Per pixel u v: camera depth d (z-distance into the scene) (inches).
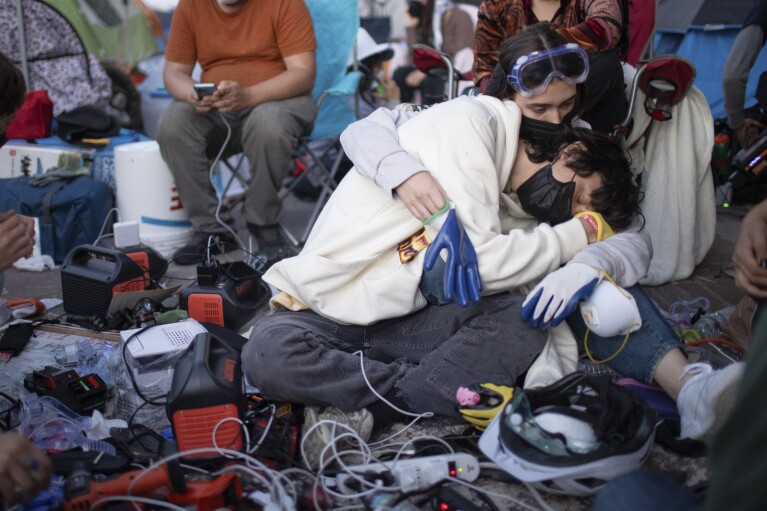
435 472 73.2
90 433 82.8
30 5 195.9
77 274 117.6
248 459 72.0
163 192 158.7
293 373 80.0
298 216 193.3
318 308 86.4
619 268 81.6
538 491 74.2
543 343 84.5
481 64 140.6
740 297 129.3
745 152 191.9
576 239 83.3
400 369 86.3
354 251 86.4
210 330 100.3
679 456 78.8
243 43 160.4
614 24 119.5
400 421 87.2
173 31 162.1
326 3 180.7
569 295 77.7
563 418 69.6
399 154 83.5
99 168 167.2
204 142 155.2
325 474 75.4
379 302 85.2
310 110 158.7
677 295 131.0
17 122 174.1
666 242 135.6
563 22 130.7
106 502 66.7
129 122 214.4
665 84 125.6
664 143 135.3
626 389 71.9
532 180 87.8
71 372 93.7
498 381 84.3
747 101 224.4
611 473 66.7
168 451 69.6
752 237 79.4
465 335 85.4
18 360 102.9
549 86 85.8
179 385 76.1
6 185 156.0
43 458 62.0
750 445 33.8
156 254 129.8
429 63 154.3
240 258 154.6
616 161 85.9
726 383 68.9
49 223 152.9
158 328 96.8
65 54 201.3
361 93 197.0
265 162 151.9
